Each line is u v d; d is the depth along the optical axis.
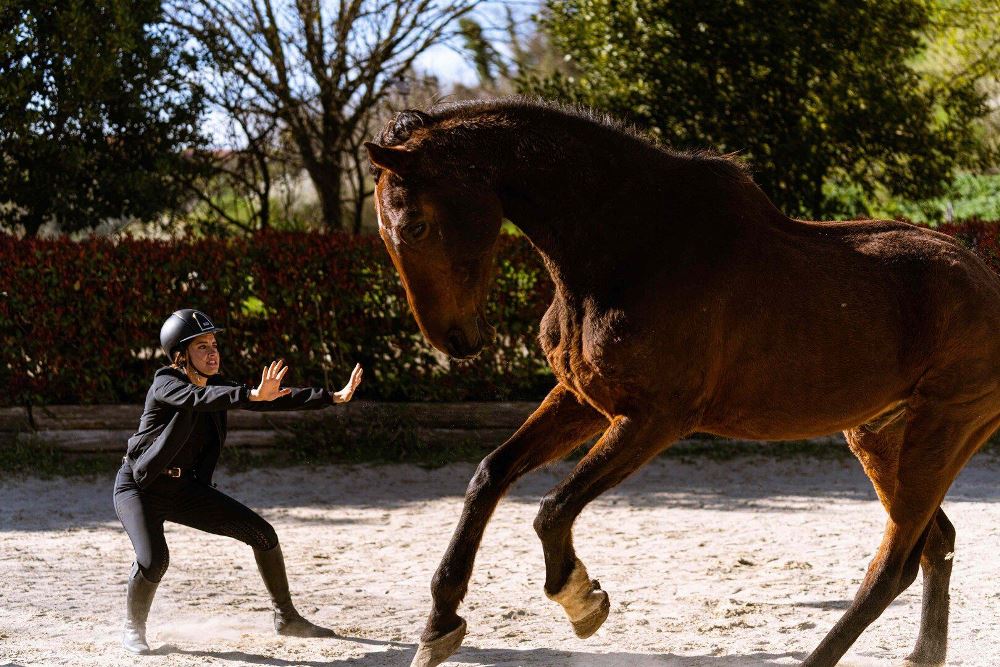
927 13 11.41
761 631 4.40
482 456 9.00
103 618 4.62
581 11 11.54
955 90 11.66
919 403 3.86
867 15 10.59
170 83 11.47
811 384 3.73
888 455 4.22
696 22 10.80
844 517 6.96
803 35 10.60
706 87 10.95
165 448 4.07
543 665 3.91
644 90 11.23
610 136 3.71
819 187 11.15
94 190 11.05
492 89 14.51
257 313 9.08
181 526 6.87
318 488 8.20
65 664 3.88
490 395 9.41
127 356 9.02
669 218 3.65
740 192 3.78
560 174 3.63
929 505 3.83
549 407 3.80
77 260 8.84
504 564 5.75
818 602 4.84
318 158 13.52
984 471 8.48
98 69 10.38
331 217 13.29
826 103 10.62
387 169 3.41
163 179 11.67
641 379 3.53
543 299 9.24
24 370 8.92
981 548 5.91
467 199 3.50
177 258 8.91
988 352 3.82
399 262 3.47
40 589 5.16
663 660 3.98
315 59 13.01
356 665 3.96
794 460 8.88
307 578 5.49
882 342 3.77
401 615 4.74
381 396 9.48
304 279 9.01
